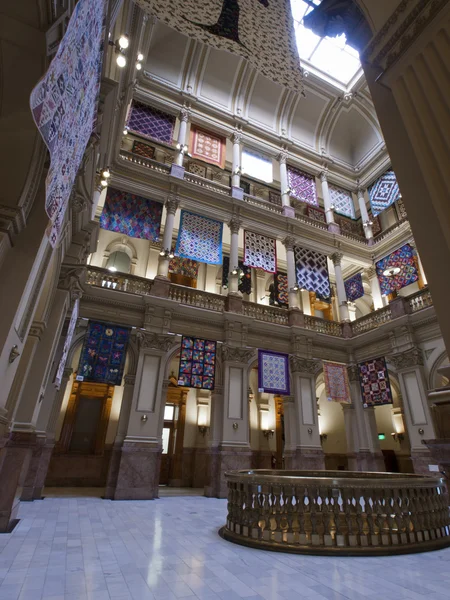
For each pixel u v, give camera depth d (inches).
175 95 607.2
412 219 85.1
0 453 191.0
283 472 257.8
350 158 756.6
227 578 140.0
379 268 596.7
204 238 534.0
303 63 658.2
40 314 260.8
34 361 277.7
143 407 411.5
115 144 458.0
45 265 209.0
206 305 506.9
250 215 586.9
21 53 151.5
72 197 263.0
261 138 670.5
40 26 145.9
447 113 76.9
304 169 701.9
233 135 641.6
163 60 617.9
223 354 482.3
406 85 89.4
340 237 642.8
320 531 180.1
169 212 526.6
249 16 209.8
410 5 90.7
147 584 132.3
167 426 561.9
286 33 223.8
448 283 73.5
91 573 142.6
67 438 494.0
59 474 475.2
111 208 491.2
